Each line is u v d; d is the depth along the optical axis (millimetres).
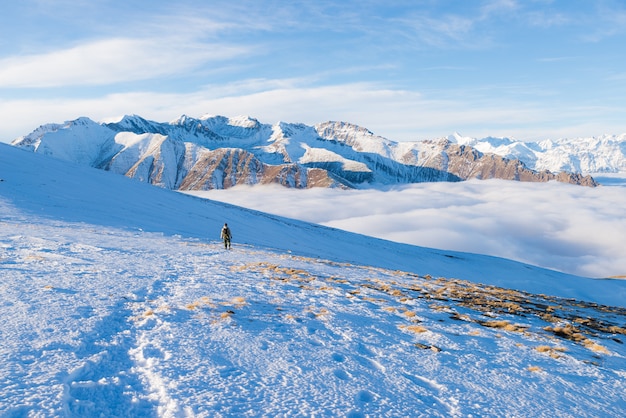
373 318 12758
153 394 6402
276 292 15453
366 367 8508
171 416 5723
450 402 7191
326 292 16484
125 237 33969
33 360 7102
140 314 10781
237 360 8086
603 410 7535
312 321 11711
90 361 7285
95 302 11398
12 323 8977
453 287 22656
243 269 20812
